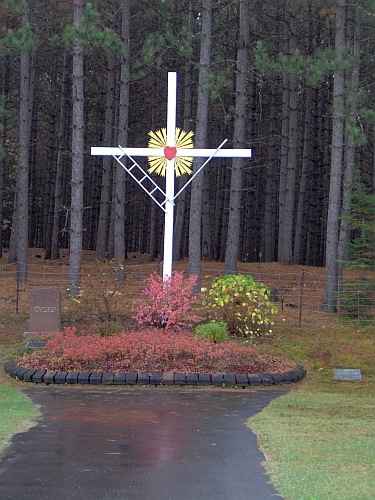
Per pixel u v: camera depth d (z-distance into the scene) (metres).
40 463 6.36
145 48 21.31
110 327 14.92
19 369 12.63
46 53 32.56
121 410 9.62
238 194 20.33
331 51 18.22
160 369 12.63
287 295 19.84
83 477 5.90
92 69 34.53
